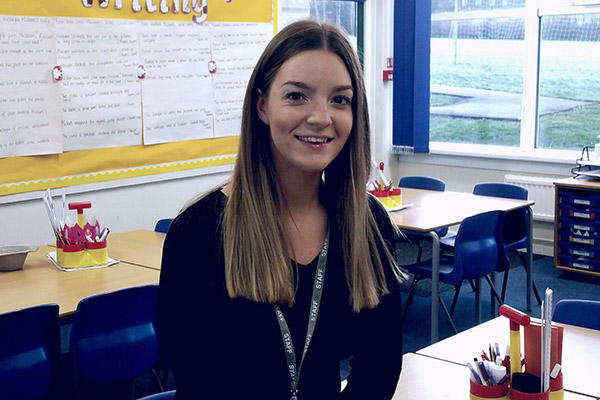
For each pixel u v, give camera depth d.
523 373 1.65
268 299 1.04
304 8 6.04
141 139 4.86
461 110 6.52
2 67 4.08
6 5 4.06
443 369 1.99
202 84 5.20
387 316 1.17
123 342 2.64
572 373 1.95
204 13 5.13
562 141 5.97
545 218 5.85
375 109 6.66
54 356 2.54
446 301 4.95
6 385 2.42
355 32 6.52
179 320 1.06
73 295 2.76
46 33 4.26
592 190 5.09
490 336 2.25
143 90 4.82
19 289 2.84
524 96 6.07
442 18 6.47
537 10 5.89
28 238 4.33
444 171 6.55
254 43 5.54
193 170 5.22
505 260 4.20
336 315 1.10
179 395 1.08
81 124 4.50
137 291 2.63
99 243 3.20
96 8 4.49
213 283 1.04
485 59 6.28
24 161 4.24
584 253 5.20
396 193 4.43
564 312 2.41
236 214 1.05
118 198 4.79
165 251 1.07
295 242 1.10
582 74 5.75
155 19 4.83
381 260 1.16
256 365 1.06
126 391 3.46
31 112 4.24
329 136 1.03
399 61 6.38
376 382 1.17
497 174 6.21
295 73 1.01
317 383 1.10
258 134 1.08
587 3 5.61
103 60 4.57
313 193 1.12
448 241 4.85
